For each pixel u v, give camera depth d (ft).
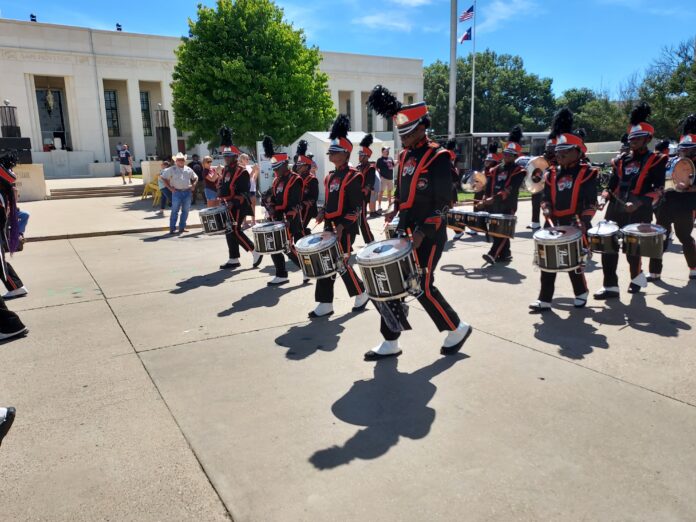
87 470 10.11
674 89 112.16
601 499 8.86
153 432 11.41
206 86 67.82
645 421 11.20
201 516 8.76
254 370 14.53
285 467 10.02
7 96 105.19
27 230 41.60
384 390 13.07
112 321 19.29
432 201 14.19
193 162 60.95
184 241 37.52
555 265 17.61
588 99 222.48
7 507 9.09
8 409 9.38
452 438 10.82
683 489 9.05
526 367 14.08
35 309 20.98
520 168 27.50
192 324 18.74
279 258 23.97
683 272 24.14
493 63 220.64
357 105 140.87
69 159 109.70
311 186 23.88
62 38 108.78
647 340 15.74
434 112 210.59
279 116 68.74
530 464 9.87
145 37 117.19
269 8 70.23
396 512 8.70
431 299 14.47
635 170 20.33
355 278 19.25
